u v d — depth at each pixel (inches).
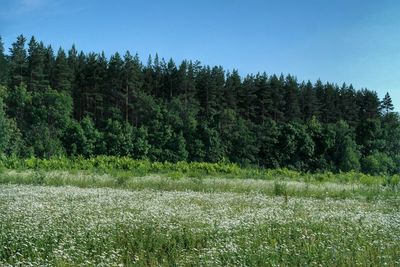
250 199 900.6
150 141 3941.9
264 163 3976.4
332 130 4018.2
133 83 4495.6
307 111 5014.8
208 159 3907.5
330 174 1706.4
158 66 5083.7
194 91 4817.9
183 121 4074.8
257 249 452.1
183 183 1140.5
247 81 4948.3
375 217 663.8
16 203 713.0
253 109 4771.2
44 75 4362.7
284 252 436.8
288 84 5014.8
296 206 781.9
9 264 403.9
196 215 637.3
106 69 4608.8
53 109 3796.8
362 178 1497.3
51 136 3592.5
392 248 470.9
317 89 5408.5
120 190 997.8
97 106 4431.6
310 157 3954.2
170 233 515.8
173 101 4279.0
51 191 925.8
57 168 1526.8
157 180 1182.9
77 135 3742.6
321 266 401.1
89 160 1734.7
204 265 409.1
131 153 3818.9
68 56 5088.6
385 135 4237.2
